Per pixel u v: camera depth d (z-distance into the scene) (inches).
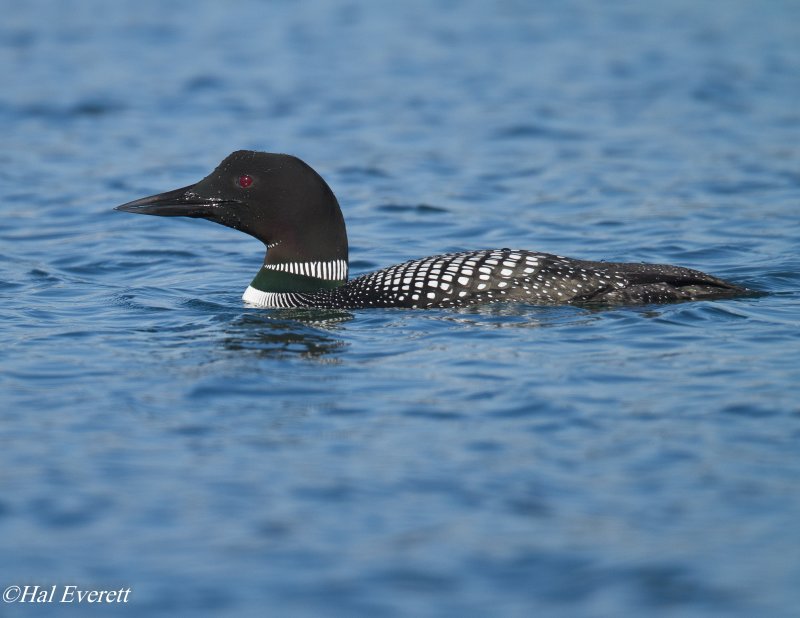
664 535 296.4
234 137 859.4
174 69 1062.4
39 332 469.4
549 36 1201.4
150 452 348.2
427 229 657.6
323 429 362.9
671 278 479.2
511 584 278.5
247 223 510.9
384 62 1093.8
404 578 281.9
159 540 299.9
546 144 844.6
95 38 1179.3
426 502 315.6
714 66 1069.1
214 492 322.7
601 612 267.3
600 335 438.6
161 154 815.1
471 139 858.1
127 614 270.4
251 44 1163.9
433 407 377.7
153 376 412.2
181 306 513.7
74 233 656.4
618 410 370.0
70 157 810.2
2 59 1088.8
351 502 315.9
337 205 514.0
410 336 446.3
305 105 949.8
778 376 393.7
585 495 316.8
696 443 344.2
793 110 924.0
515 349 427.2
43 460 343.0
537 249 612.1
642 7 1346.0
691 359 412.5
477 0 1385.3
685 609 267.3
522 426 360.8
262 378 407.8
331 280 511.5
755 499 311.4
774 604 267.6
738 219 661.3
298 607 271.4
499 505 312.7
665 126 886.4
